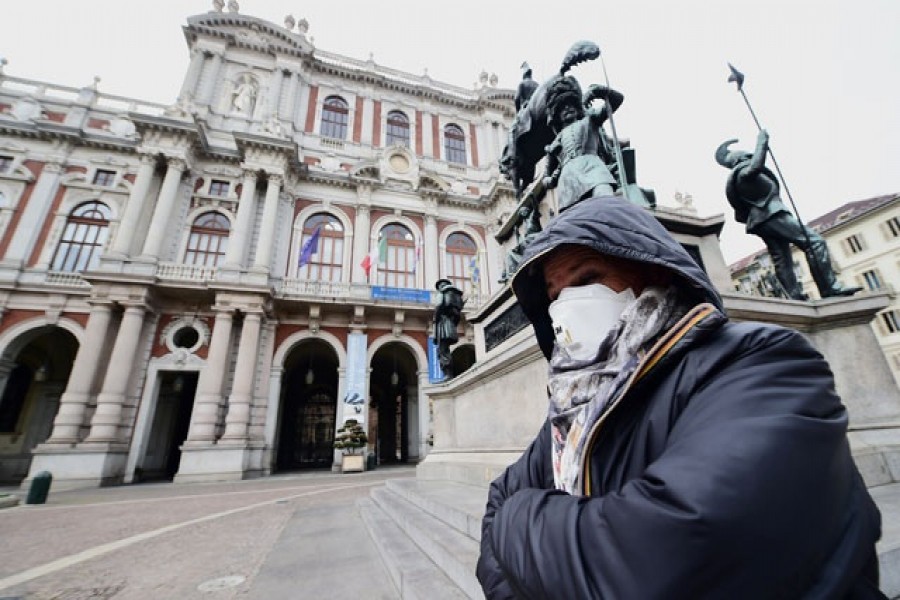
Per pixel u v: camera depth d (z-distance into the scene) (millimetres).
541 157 5141
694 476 484
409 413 17938
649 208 3193
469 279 20438
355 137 21797
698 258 3246
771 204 3441
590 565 530
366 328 16844
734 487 451
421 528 2887
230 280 14750
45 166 16156
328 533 4121
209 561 3299
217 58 19672
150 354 13742
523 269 1071
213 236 16641
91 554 3666
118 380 12539
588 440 779
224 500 7434
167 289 14070
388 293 17500
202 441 12312
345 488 8680
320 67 22094
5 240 14898
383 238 18344
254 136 16781
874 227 24578
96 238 15977
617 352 876
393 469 14883
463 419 4863
